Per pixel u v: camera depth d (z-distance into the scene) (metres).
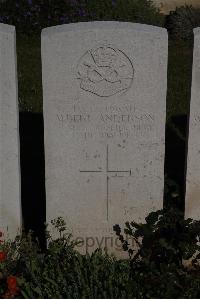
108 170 2.34
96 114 2.27
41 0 4.47
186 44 4.61
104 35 2.19
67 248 2.28
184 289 2.08
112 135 2.30
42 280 2.14
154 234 2.24
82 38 2.19
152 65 2.22
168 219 2.30
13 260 2.28
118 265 2.27
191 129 2.30
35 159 3.09
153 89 2.25
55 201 2.38
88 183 2.36
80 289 2.11
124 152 2.32
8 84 2.23
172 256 2.20
